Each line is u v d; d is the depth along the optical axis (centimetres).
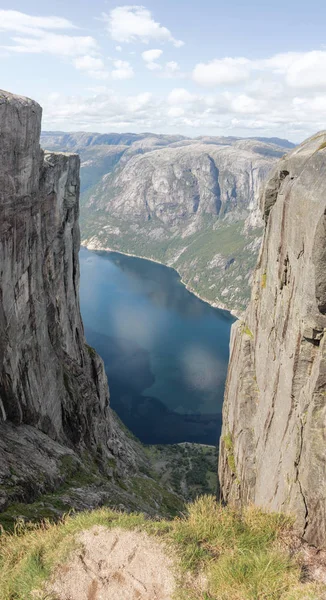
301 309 2209
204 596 1247
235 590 1278
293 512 1892
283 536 1770
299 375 2261
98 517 1584
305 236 2236
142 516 1634
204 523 1579
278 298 2873
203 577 1341
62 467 3128
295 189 2500
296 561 1585
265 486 2700
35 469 2664
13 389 3192
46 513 2106
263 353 3319
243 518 1802
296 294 2388
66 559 1362
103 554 1395
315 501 1823
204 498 1756
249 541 1574
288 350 2458
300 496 1902
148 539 1464
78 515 1648
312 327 2092
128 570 1336
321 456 1878
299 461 2069
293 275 2477
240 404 3662
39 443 3250
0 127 2875
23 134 3238
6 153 3006
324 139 2502
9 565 1391
